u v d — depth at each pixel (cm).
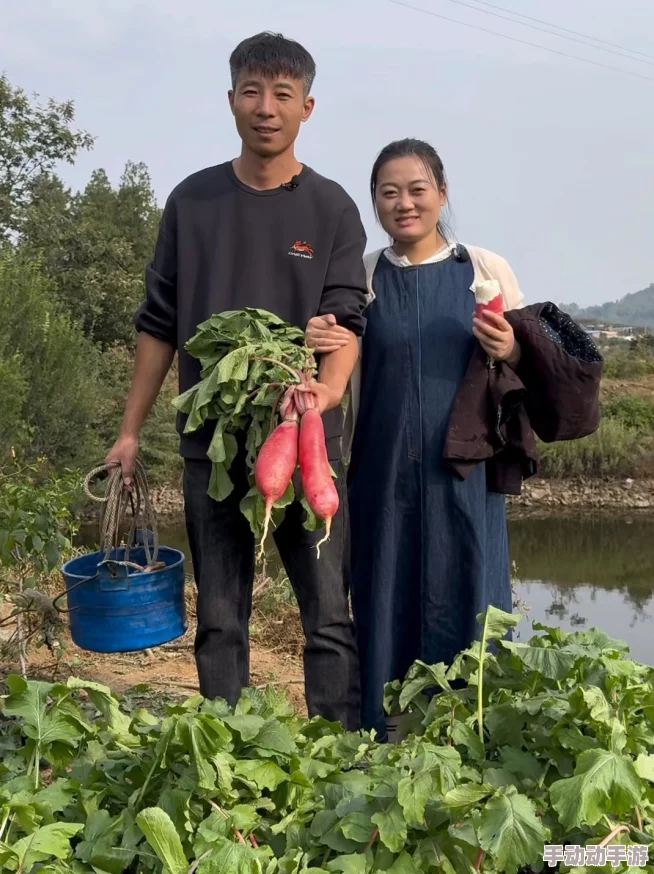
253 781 186
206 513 283
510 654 240
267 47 272
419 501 306
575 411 298
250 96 272
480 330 290
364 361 318
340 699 288
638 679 222
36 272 1905
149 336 302
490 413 301
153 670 461
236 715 200
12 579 473
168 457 1973
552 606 1038
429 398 305
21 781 195
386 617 308
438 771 185
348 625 294
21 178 2488
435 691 298
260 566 639
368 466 313
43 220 2405
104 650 297
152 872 178
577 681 220
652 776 194
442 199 319
